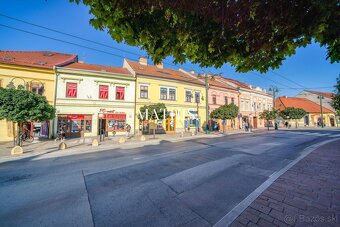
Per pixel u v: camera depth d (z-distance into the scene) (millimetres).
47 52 21891
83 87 18297
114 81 19812
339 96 9672
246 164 6875
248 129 27422
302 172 5332
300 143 12414
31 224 3191
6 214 3551
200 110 26406
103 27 2188
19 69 15664
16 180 5605
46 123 16766
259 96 37031
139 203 3916
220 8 1844
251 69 2623
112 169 6641
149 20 2090
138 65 24766
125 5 1860
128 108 20359
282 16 1858
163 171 6211
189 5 1822
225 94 29672
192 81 26328
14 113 10578
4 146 12617
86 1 1961
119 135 19516
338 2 1565
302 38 2154
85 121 18297
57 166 7324
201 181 5156
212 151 9789
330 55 2258
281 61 2500
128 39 2254
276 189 4121
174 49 2396
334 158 7094
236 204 3734
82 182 5309
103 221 3246
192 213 3439
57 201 4086
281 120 40281
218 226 2875
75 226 3107
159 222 3170
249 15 1891
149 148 11383
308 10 1819
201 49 2336
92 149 11477
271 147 10828
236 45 2340
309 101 45000
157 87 22438
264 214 3102
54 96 16984
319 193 3850
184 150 10297
